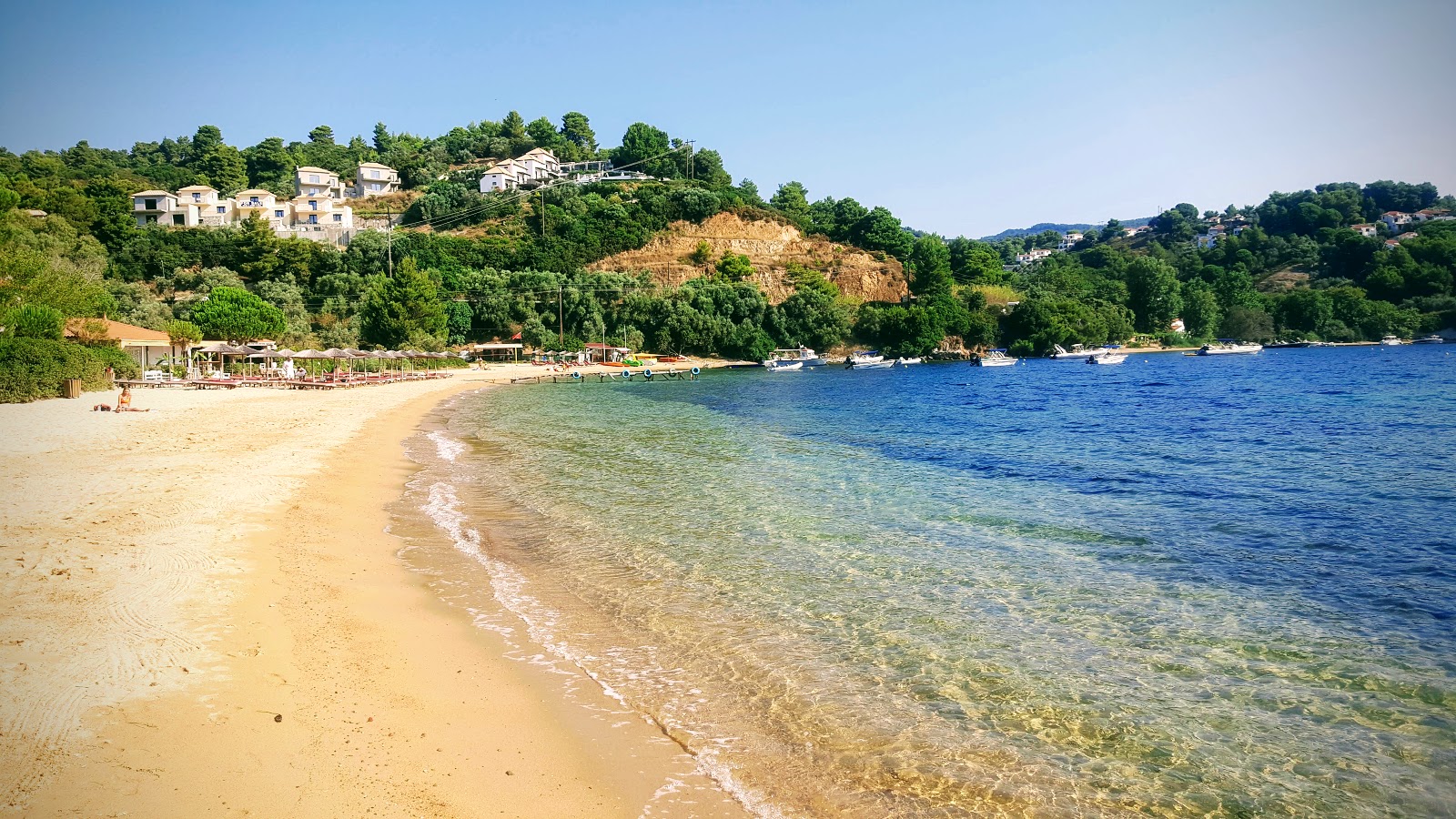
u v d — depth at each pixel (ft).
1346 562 49.93
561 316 341.82
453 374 267.59
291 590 39.32
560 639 36.70
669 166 534.78
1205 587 45.24
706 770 25.66
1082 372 300.20
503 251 379.55
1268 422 129.29
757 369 344.49
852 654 35.53
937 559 50.70
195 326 212.64
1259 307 446.60
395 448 97.81
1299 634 38.17
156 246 330.75
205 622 33.22
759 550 52.70
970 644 36.81
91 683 26.99
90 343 175.22
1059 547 53.62
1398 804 24.40
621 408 163.73
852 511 64.28
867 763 26.37
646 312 360.69
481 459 91.50
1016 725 29.22
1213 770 26.32
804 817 23.12
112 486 60.54
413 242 359.05
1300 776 25.94
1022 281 503.20
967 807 23.98
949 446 104.63
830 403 175.83
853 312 404.16
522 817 22.16
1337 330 426.92
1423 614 40.75
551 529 58.23
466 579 45.52
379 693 29.04
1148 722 29.55
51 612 33.45
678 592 43.91
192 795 21.21
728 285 378.73
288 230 394.52
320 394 176.35
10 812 19.58
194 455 78.38
